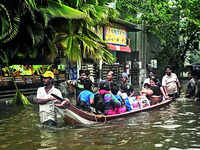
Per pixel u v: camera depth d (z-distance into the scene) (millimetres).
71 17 8508
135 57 26172
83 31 9992
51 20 9508
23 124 8617
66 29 9656
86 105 8867
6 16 8070
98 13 10258
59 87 16359
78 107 8961
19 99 11109
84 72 9055
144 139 6742
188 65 34969
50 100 7777
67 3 10289
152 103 12125
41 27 8992
